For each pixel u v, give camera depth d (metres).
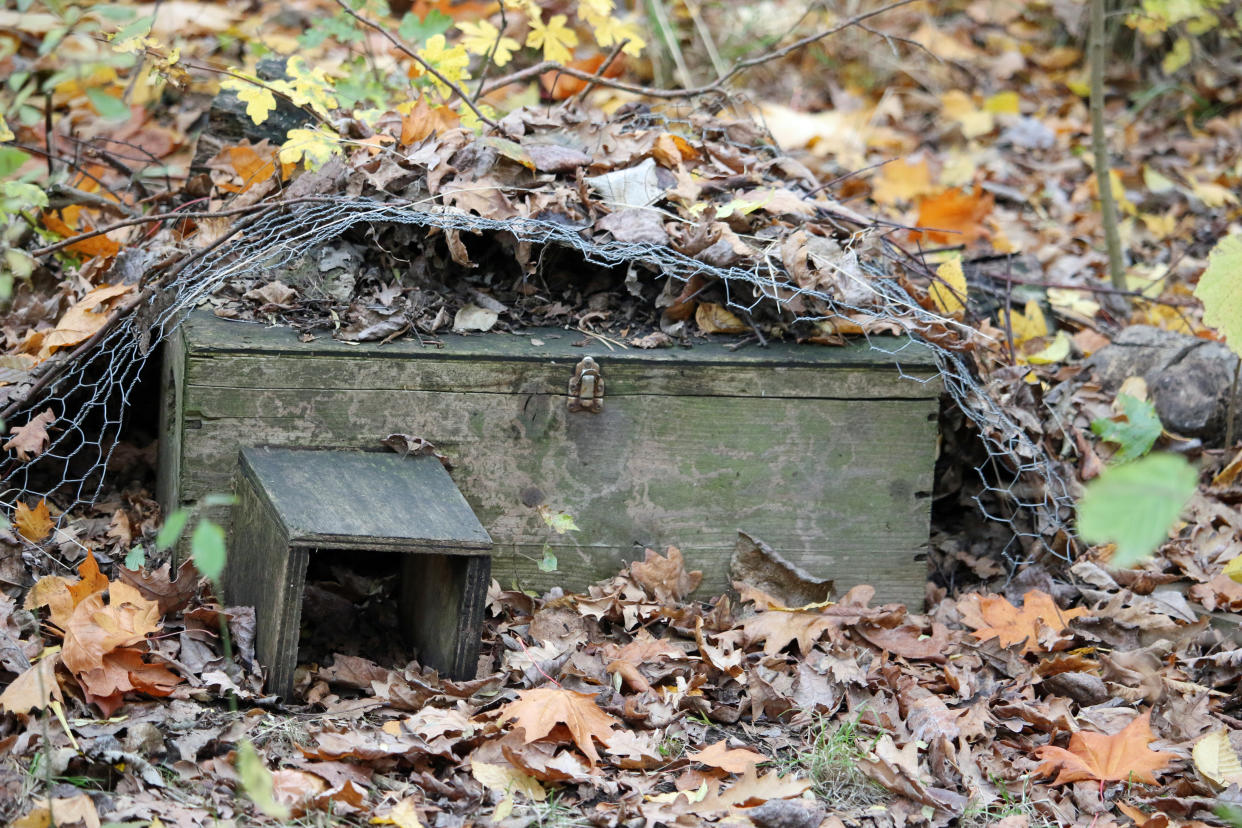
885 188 5.74
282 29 5.89
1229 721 2.89
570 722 2.51
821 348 3.25
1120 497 1.23
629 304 3.31
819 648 3.09
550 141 3.63
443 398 3.02
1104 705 2.96
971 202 5.21
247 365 2.89
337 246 3.23
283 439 2.95
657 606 3.08
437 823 2.27
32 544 3.01
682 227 3.31
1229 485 3.83
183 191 3.98
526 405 3.06
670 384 3.12
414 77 3.98
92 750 2.29
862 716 2.80
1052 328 4.57
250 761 1.92
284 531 2.54
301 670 2.81
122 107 3.05
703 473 3.20
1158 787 2.64
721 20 7.07
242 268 3.16
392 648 3.00
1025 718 2.85
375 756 2.40
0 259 3.62
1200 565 3.55
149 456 3.59
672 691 2.81
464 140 3.41
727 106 4.46
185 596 2.81
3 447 3.31
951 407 3.60
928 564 3.57
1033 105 7.06
